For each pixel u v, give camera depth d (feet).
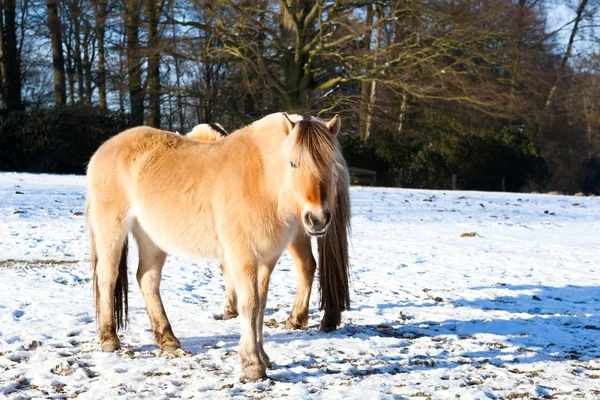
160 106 108.68
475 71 94.84
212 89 109.70
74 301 24.36
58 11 127.44
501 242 42.27
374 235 43.60
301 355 18.49
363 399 14.82
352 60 96.68
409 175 106.93
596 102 152.97
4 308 22.95
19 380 16.05
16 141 97.76
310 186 15.48
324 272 21.22
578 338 21.07
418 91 93.86
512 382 16.49
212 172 17.43
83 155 99.96
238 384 16.03
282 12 101.09
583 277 31.58
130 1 95.71
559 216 57.47
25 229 40.01
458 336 21.16
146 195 18.30
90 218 19.63
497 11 91.40
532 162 111.45
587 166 138.82
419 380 16.52
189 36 98.02
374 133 118.01
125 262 19.76
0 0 121.29
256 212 16.66
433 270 32.68
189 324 22.02
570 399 15.24
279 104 115.44
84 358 18.07
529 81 98.94
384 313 24.03
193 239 17.75
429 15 89.76
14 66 116.57
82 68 138.21
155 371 17.08
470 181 107.55
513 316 23.85
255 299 16.71
